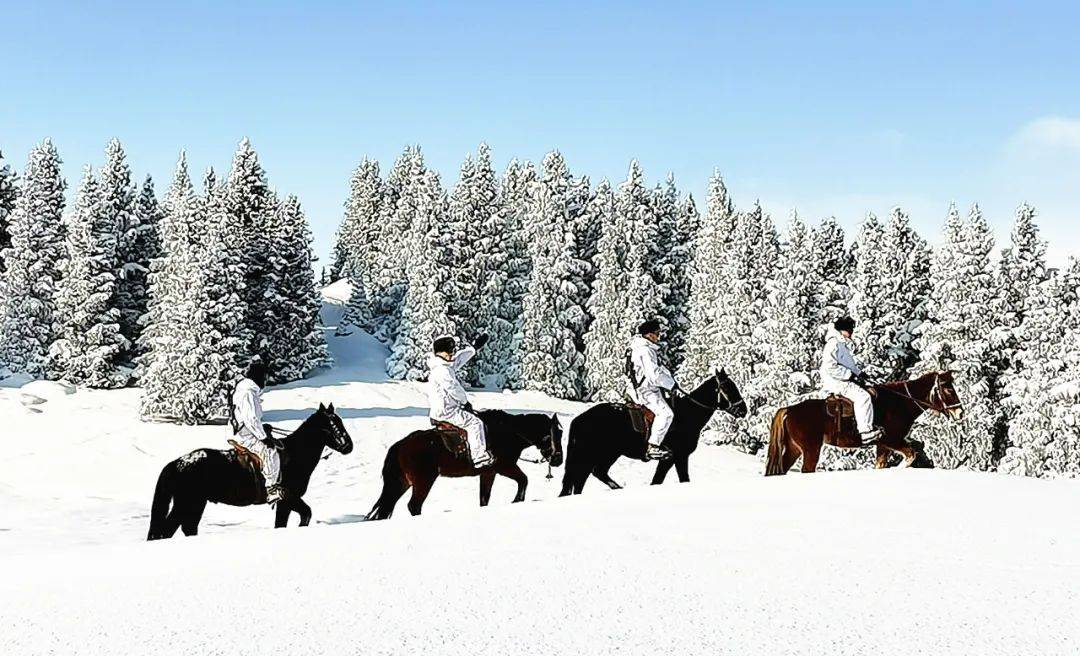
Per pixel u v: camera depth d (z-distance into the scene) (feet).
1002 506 33.45
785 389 151.23
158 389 138.10
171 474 42.04
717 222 233.35
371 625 20.24
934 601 21.21
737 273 183.32
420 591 23.04
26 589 25.91
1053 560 25.25
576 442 48.32
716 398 49.11
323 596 23.00
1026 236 152.15
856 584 22.76
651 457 48.08
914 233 174.70
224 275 162.61
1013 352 144.56
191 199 180.75
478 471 47.60
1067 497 35.40
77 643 19.94
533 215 220.84
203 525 68.23
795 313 156.35
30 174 190.60
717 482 41.11
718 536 28.78
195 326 140.46
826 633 18.92
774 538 28.32
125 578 26.73
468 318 202.49
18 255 182.19
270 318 182.39
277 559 28.09
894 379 159.94
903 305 161.17
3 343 175.73
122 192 203.82
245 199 189.67
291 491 45.60
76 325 174.50
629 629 19.36
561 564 25.43
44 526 71.56
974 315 143.95
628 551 26.86
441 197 200.75
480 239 205.05
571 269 200.85
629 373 49.47
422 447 46.62
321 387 175.11
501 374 202.80
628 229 205.36
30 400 146.41
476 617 20.58
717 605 21.06
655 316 196.44
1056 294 138.72
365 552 28.32
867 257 163.02
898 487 37.83
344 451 47.11
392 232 290.76
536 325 198.08
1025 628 19.17
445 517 34.73
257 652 18.67
